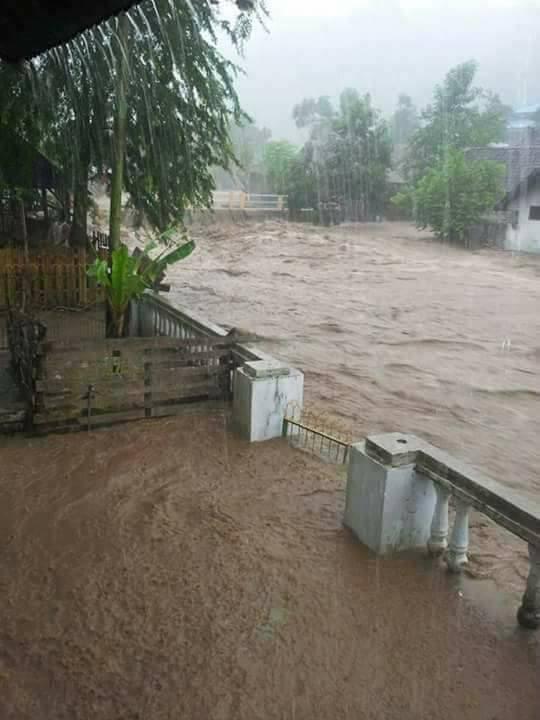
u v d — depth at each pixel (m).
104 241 15.58
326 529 4.78
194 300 17.12
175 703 3.12
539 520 3.50
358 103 24.34
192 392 7.21
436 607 3.89
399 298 18.05
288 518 4.93
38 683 3.21
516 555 4.58
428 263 24.56
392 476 4.28
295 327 13.99
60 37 2.81
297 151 29.89
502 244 27.08
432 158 26.12
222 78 12.34
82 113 12.12
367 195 28.12
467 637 3.62
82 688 3.19
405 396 9.23
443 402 9.05
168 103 11.66
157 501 5.13
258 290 19.05
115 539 4.56
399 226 29.25
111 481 5.45
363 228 29.08
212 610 3.81
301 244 27.72
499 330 14.16
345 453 6.18
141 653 3.44
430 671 3.36
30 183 14.13
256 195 31.84
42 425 6.40
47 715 3.02
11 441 6.21
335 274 22.36
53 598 3.88
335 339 12.95
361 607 3.86
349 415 8.12
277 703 3.13
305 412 7.79
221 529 4.73
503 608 3.91
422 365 11.12
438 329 14.15
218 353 7.29
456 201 26.95
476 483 3.90
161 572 4.18
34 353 6.23
